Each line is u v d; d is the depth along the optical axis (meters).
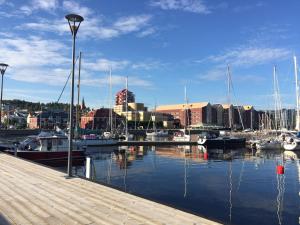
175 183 24.86
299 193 20.91
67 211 9.01
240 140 72.38
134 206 9.47
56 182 13.25
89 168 16.33
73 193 11.20
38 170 16.56
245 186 23.55
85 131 85.19
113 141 66.38
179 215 8.55
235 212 16.22
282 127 78.81
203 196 20.03
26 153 33.06
